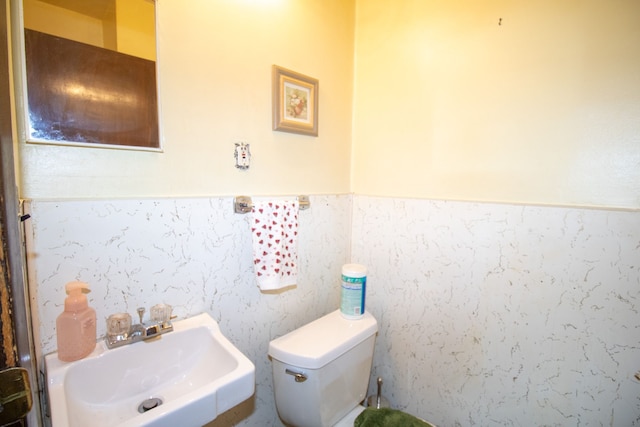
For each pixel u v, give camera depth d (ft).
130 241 2.58
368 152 4.44
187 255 2.93
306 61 3.84
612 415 2.68
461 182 3.51
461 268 3.52
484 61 3.26
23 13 2.07
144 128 2.62
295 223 3.58
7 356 1.25
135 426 1.72
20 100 2.07
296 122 3.72
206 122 2.99
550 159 2.89
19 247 1.29
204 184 3.02
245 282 3.40
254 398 3.63
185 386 2.65
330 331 3.55
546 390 3.02
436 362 3.81
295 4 3.66
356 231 4.62
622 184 2.55
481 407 3.47
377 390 4.32
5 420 1.27
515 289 3.15
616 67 2.53
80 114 2.31
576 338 2.82
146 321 2.69
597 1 2.58
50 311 2.23
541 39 2.88
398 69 4.02
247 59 3.25
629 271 2.52
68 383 2.12
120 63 2.48
